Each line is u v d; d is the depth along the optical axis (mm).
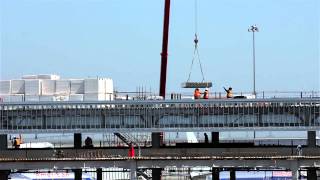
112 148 199625
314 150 195500
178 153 196500
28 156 198750
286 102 199625
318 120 198625
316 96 198750
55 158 195375
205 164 193750
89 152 197375
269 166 192500
